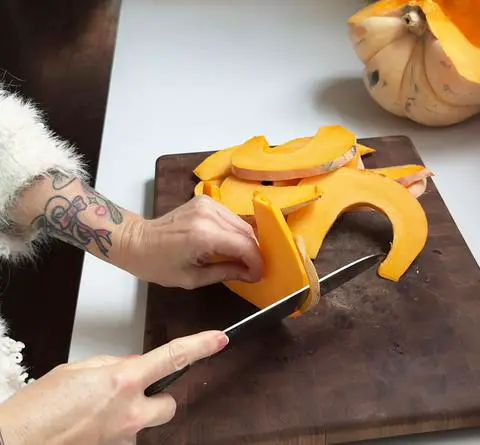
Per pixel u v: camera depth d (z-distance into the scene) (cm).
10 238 64
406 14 78
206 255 59
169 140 88
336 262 65
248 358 56
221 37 110
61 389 43
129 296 67
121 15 118
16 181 60
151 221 61
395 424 51
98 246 62
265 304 60
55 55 151
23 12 165
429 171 72
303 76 99
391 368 55
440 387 53
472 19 81
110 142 88
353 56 103
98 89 140
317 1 118
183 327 60
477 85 76
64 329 106
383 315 59
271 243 55
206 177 74
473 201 75
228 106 94
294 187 66
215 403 53
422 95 80
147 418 45
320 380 54
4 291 112
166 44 109
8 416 41
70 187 62
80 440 42
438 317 58
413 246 64
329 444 52
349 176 68
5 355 55
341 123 89
